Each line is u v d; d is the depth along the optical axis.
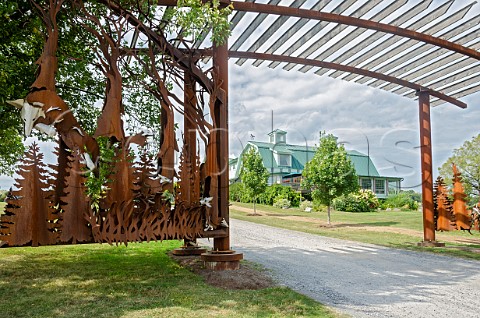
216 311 3.63
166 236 4.64
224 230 5.53
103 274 5.45
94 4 5.79
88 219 3.86
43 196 3.69
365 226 15.27
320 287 4.89
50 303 3.92
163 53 5.22
